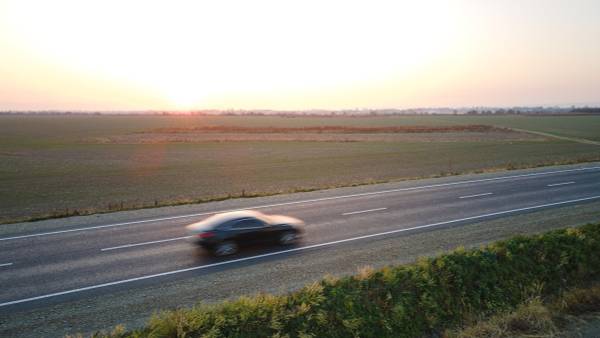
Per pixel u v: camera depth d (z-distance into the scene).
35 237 16.50
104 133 105.69
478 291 10.48
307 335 8.22
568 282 11.57
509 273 11.10
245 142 78.69
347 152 59.28
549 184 28.25
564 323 9.68
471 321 9.76
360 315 8.96
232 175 38.69
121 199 27.75
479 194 25.09
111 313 10.25
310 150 62.94
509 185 28.12
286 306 8.96
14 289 11.58
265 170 42.00
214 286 11.86
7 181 36.06
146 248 15.22
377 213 20.48
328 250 14.95
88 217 20.02
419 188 27.48
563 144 65.50
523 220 18.69
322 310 8.76
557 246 12.28
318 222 18.84
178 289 11.66
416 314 9.50
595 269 12.16
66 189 31.98
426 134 94.56
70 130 119.44
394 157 52.22
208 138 88.81
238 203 23.12
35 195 29.59
